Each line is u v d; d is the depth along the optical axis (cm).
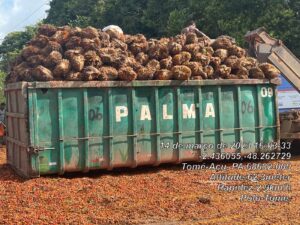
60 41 1023
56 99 927
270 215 712
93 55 975
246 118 1126
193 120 1058
